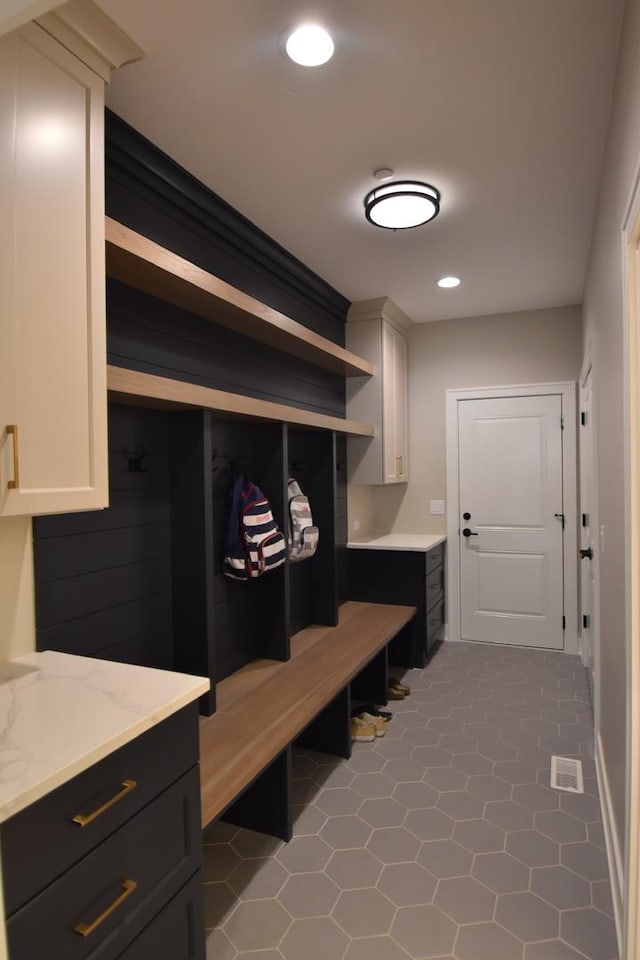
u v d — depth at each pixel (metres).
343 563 3.99
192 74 1.65
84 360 1.40
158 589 2.12
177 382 1.90
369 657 2.84
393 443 4.19
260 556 2.51
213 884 1.88
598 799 2.32
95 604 1.84
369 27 1.50
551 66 1.66
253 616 2.79
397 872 1.92
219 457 2.54
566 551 4.20
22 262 1.25
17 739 1.07
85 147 1.40
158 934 1.22
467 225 2.74
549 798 2.34
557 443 4.21
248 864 1.97
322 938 1.65
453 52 1.59
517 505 4.34
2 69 1.20
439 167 2.21
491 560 4.42
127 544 1.98
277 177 2.25
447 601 4.55
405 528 4.67
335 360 3.36
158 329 2.12
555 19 1.48
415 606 3.89
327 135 1.98
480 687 3.54
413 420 4.63
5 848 0.88
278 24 1.47
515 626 4.37
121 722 1.14
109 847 1.09
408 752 2.74
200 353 2.37
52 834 0.96
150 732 1.20
